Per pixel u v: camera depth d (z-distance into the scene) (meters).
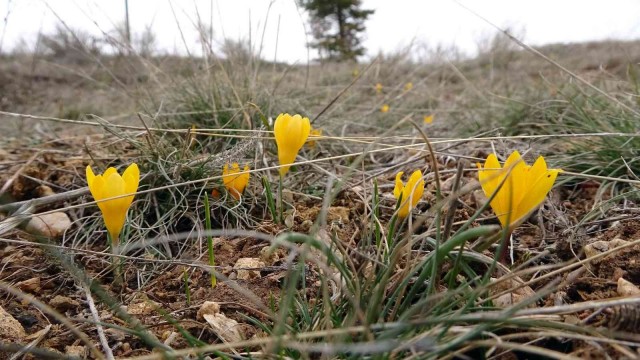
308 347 0.10
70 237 0.25
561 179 0.29
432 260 0.13
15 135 0.52
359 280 0.15
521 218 0.14
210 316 0.16
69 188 0.29
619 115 0.33
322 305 0.14
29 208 0.23
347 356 0.12
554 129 0.40
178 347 0.15
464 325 0.13
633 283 0.16
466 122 0.48
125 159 0.30
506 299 0.15
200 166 0.27
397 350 0.12
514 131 0.43
